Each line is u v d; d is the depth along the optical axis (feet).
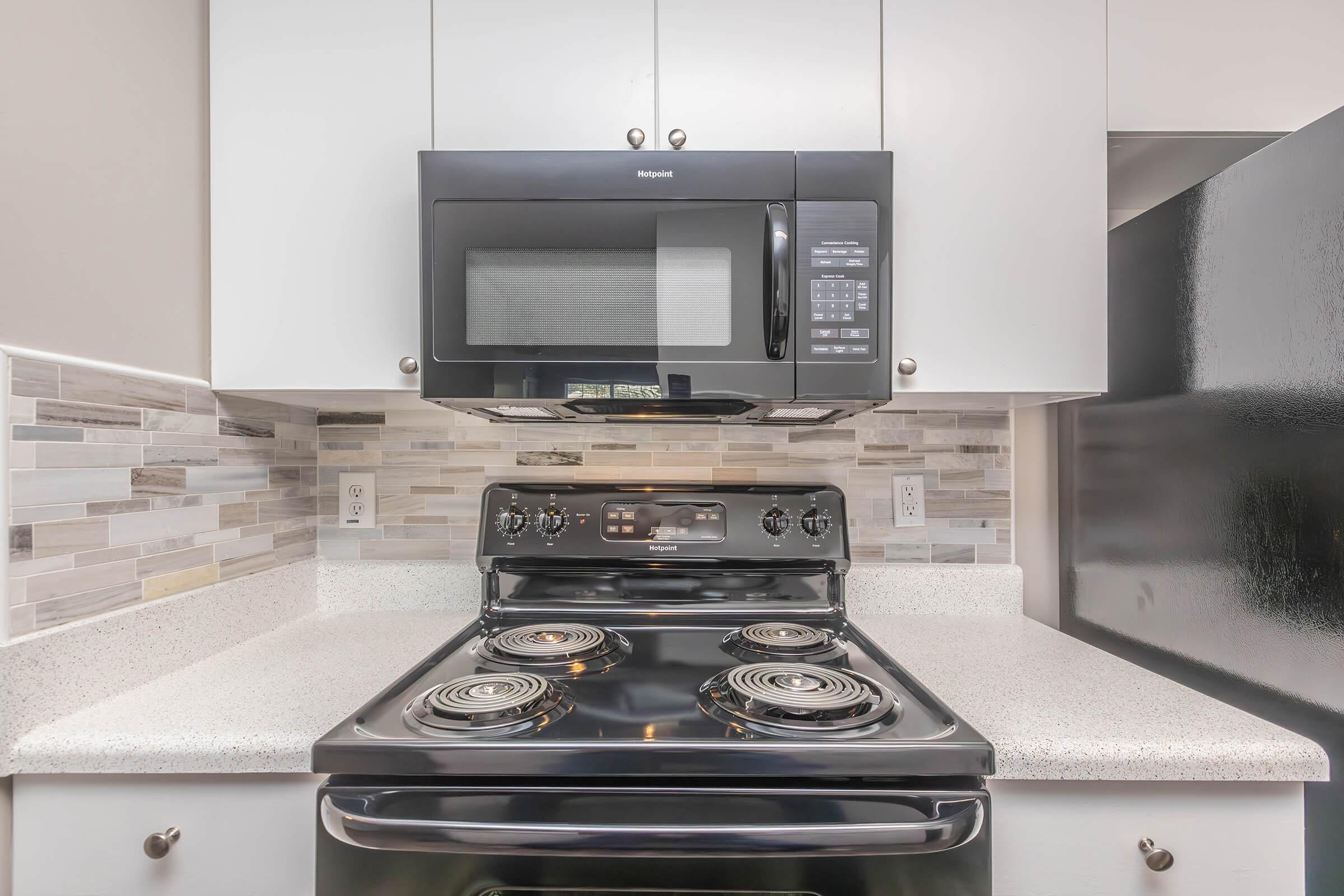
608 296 2.82
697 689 2.53
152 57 2.77
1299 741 2.14
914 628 3.68
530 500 3.60
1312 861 2.40
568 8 3.02
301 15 3.04
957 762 1.97
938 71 3.04
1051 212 3.04
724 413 3.42
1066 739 2.16
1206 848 2.16
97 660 2.45
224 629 3.15
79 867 2.18
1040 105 3.05
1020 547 4.20
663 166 2.80
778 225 2.74
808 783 2.02
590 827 1.93
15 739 2.14
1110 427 3.60
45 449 2.29
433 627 3.61
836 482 4.06
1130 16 3.08
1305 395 2.43
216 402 3.16
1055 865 2.18
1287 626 2.50
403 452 4.08
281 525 3.70
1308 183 2.41
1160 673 3.20
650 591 3.59
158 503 2.80
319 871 2.02
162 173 2.83
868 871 2.00
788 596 3.59
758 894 2.00
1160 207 3.22
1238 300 2.73
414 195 3.03
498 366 2.81
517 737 2.05
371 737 2.05
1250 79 3.09
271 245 3.03
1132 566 3.42
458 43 3.02
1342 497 2.29
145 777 2.19
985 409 4.06
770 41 3.03
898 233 3.03
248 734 2.17
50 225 2.32
